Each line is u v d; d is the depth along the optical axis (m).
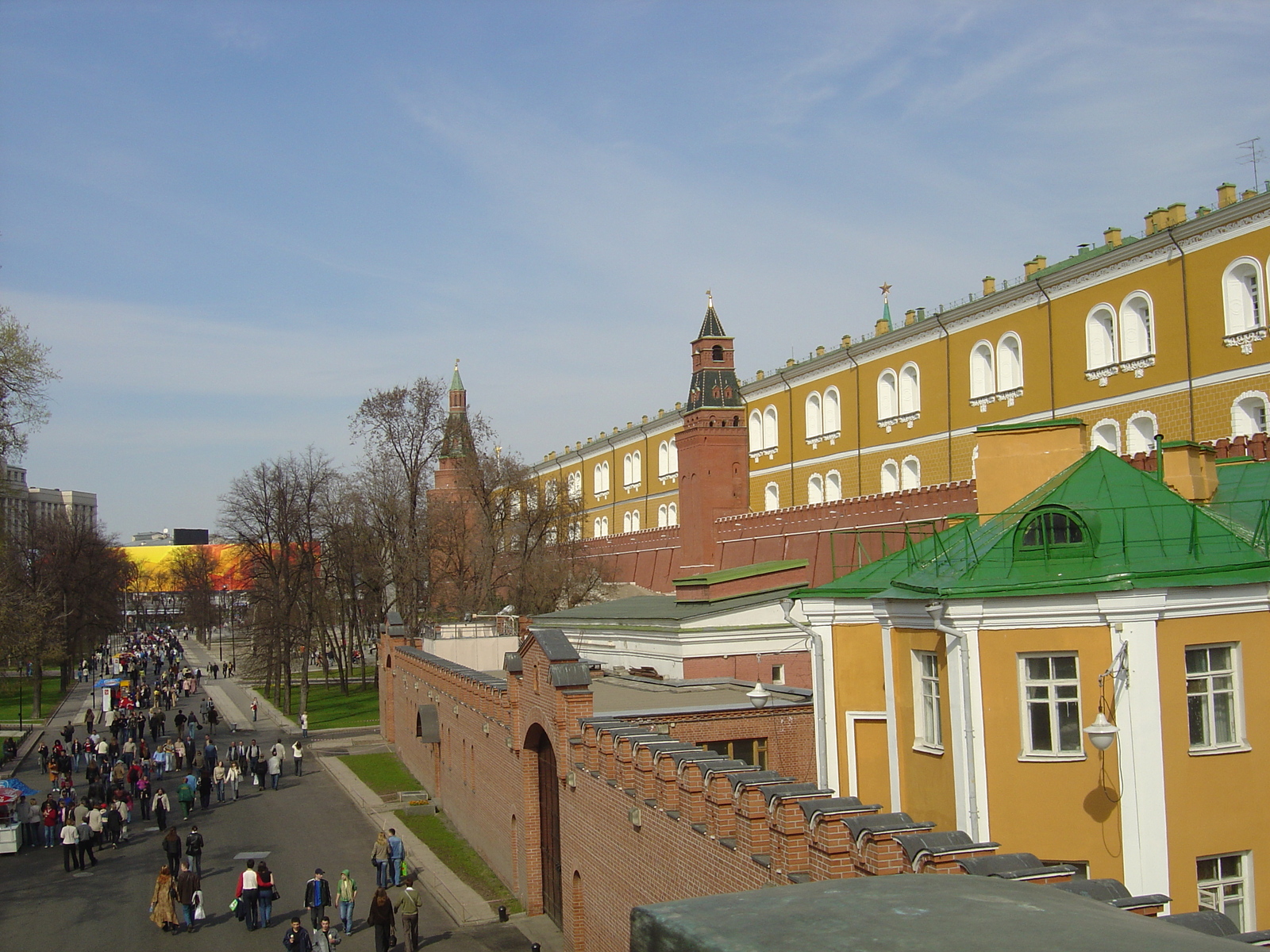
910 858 10.16
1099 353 45.78
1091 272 45.78
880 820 11.02
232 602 113.75
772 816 12.61
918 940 2.62
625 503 102.69
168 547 185.75
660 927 2.88
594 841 20.78
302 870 31.48
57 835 34.69
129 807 36.75
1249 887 15.55
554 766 24.97
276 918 26.97
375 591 72.81
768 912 2.93
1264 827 15.67
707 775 14.70
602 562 87.50
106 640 113.50
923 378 57.88
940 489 48.81
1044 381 48.56
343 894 25.98
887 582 21.09
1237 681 15.91
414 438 67.81
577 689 22.91
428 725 40.50
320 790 43.78
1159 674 15.46
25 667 65.12
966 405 54.19
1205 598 15.70
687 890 15.57
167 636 130.12
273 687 84.62
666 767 16.56
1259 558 16.39
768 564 42.81
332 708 71.19
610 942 19.52
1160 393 42.00
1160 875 15.09
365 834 35.88
